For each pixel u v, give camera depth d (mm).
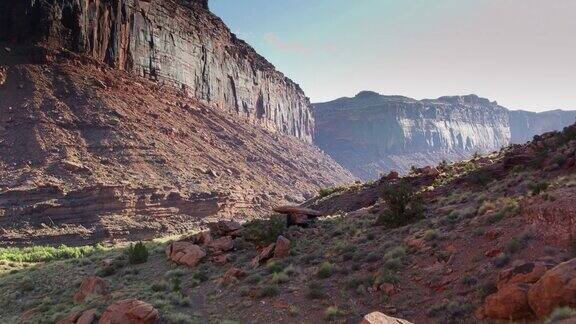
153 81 132875
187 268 27047
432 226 21094
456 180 34031
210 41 166625
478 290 13414
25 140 83375
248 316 17266
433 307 13672
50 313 22156
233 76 181375
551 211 15094
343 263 20438
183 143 114062
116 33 119500
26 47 101062
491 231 16766
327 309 15656
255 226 31156
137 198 76438
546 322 9398
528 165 30250
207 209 86562
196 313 18375
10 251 51781
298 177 149500
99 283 24125
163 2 143250
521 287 11406
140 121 106500
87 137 91125
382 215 25516
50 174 76125
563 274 10336
